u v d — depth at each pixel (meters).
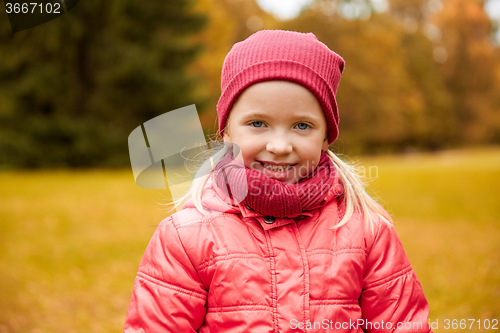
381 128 30.62
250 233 1.41
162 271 1.42
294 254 1.38
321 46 1.46
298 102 1.37
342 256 1.42
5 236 6.15
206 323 1.40
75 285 4.41
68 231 6.41
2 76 16.72
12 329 3.46
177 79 17.23
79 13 16.22
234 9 27.81
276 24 30.25
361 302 1.48
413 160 26.66
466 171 13.45
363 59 30.33
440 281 4.33
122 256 5.32
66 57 16.77
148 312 1.40
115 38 16.89
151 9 17.06
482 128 37.12
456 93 37.56
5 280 4.49
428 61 35.31
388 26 33.75
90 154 16.95
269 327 1.31
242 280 1.35
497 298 3.75
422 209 8.09
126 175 13.49
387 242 1.51
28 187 10.12
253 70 1.38
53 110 17.64
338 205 1.54
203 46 18.45
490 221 7.22
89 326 3.55
